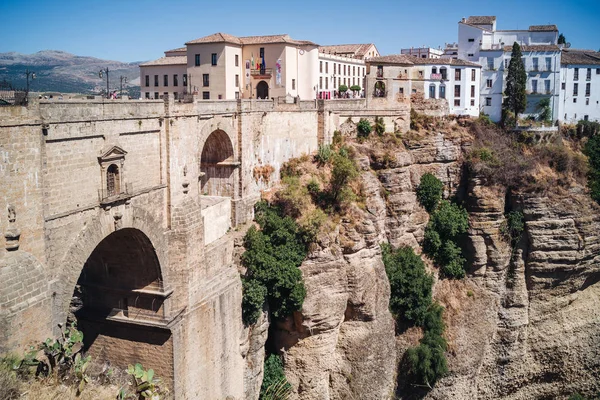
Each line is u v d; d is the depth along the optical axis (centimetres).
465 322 7944
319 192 6669
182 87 9831
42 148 3588
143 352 4931
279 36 9381
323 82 10338
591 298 8881
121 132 4281
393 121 8412
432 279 7744
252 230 5916
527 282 8375
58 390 3472
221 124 5653
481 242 8162
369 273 6575
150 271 4834
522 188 8244
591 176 8856
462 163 8469
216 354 5381
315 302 6138
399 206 7738
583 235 8319
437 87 9100
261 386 6144
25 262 3481
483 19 10544
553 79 10062
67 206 3834
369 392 6625
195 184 5206
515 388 8475
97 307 5022
